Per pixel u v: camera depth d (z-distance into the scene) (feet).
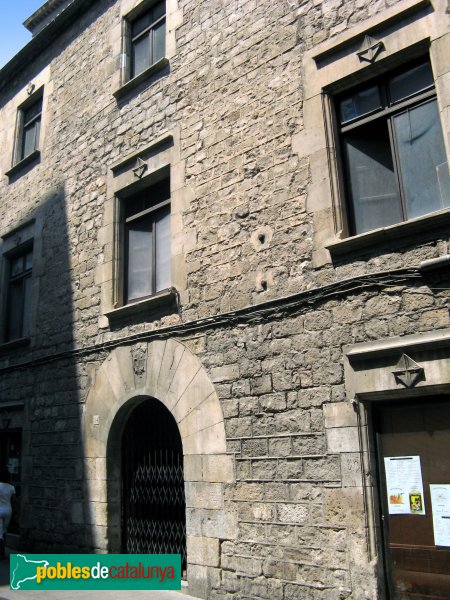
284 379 20.08
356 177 20.52
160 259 27.32
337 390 18.57
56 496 29.04
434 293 17.17
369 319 18.30
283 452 19.60
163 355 24.61
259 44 23.90
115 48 32.17
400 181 19.33
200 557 21.38
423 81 19.39
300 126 21.62
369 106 20.61
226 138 24.25
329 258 19.70
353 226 20.21
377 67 20.07
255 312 21.42
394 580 16.85
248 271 22.13
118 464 26.73
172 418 25.44
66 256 32.30
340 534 17.65
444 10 18.57
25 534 30.48
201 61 26.37
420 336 17.08
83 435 28.12
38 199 35.96
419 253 17.71
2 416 34.76
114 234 29.12
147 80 29.25
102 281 29.12
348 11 21.11
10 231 37.91
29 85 39.75
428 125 18.98
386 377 17.49
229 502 20.81
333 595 17.43
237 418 21.20
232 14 25.43
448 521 16.24
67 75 36.11
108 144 30.94
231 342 22.03
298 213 20.94
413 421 17.39
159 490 25.32
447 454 16.60
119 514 26.30
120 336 27.27
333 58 21.18
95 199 31.07
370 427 17.97
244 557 19.98
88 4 35.19
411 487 17.07
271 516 19.49
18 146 40.45
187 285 24.35
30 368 33.04
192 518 21.93
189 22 27.63
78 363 29.40
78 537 27.07
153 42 30.55
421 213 18.71
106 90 32.09
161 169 27.17
